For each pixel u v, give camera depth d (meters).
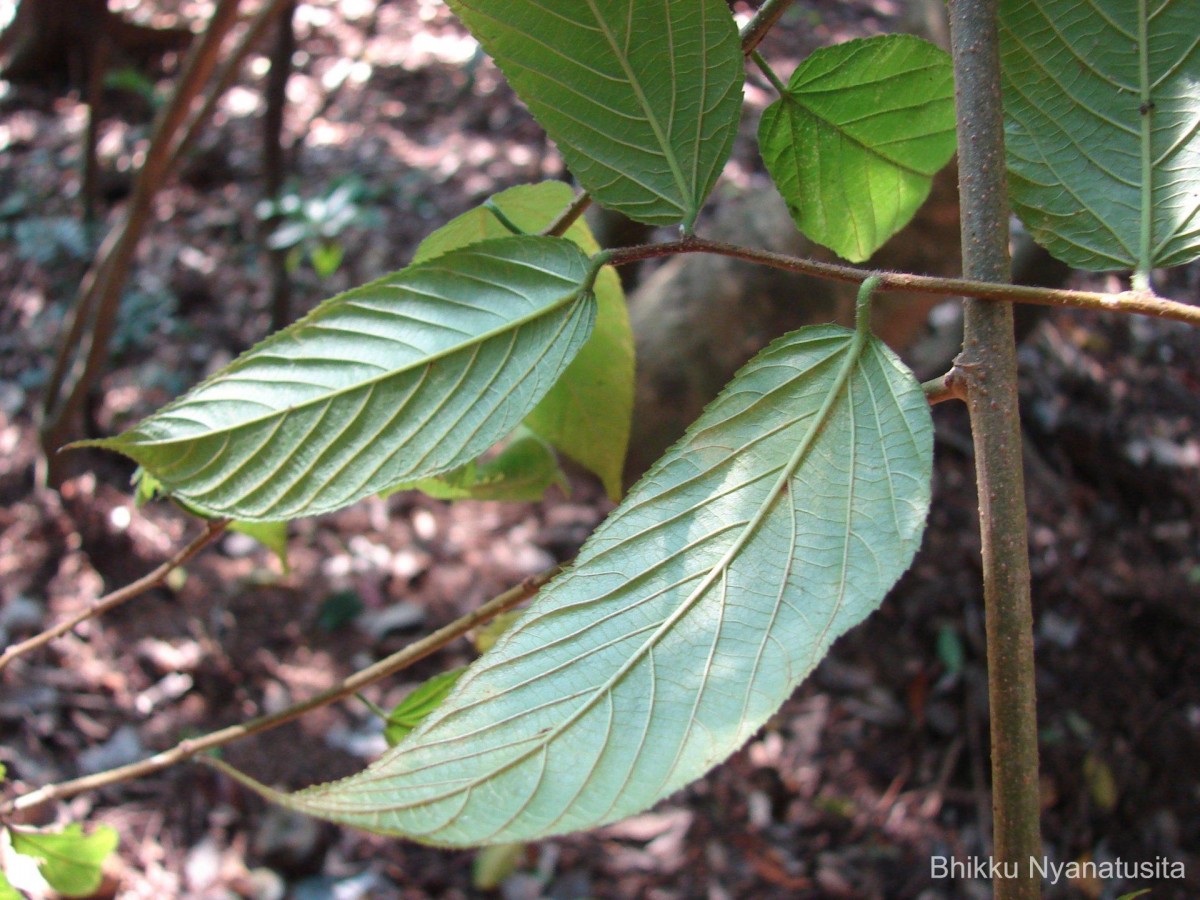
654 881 1.08
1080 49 0.24
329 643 1.24
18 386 1.43
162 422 0.22
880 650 1.33
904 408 0.20
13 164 1.87
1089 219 0.24
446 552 1.37
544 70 0.22
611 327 0.32
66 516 1.27
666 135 0.22
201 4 2.29
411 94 2.18
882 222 0.29
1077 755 1.23
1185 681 1.29
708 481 0.20
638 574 0.19
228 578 1.28
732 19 0.22
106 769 1.05
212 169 1.87
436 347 0.22
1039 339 1.64
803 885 1.09
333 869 1.02
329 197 1.53
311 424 0.22
